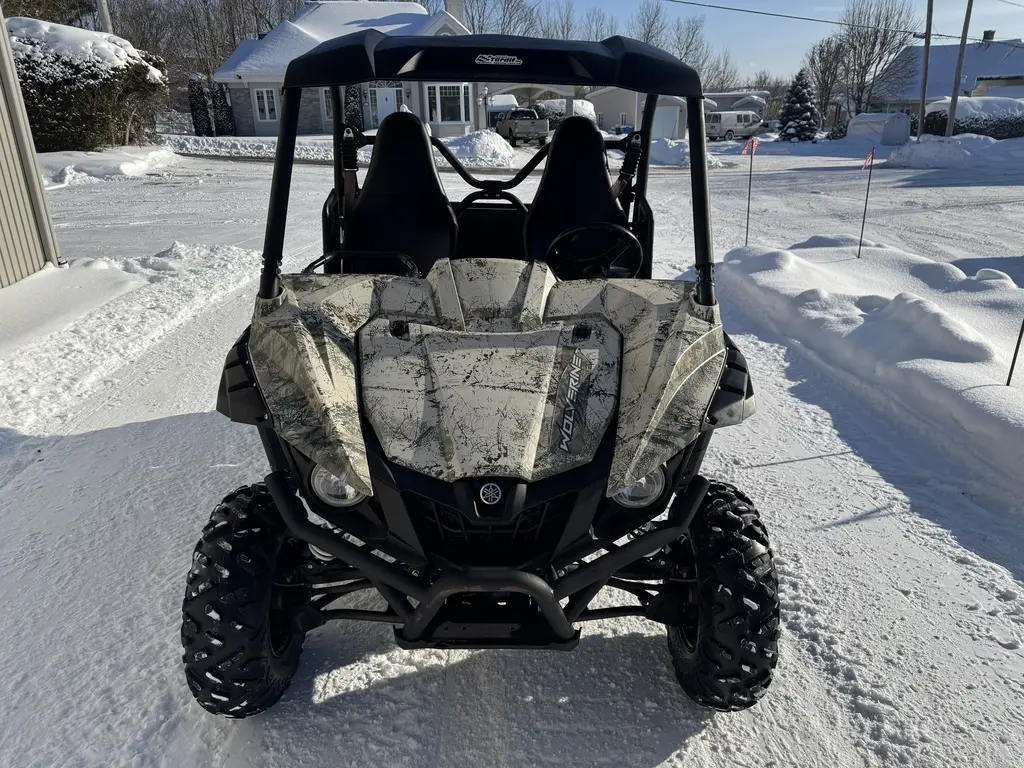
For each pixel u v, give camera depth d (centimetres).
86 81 1923
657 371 215
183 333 595
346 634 264
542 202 344
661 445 196
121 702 234
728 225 1162
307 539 196
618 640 262
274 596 220
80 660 253
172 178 1722
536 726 225
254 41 3325
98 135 1981
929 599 280
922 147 2344
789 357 540
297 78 237
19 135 721
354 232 339
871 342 508
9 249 708
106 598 284
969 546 313
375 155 336
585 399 211
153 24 4903
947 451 385
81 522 334
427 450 194
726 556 209
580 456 196
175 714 229
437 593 187
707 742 220
